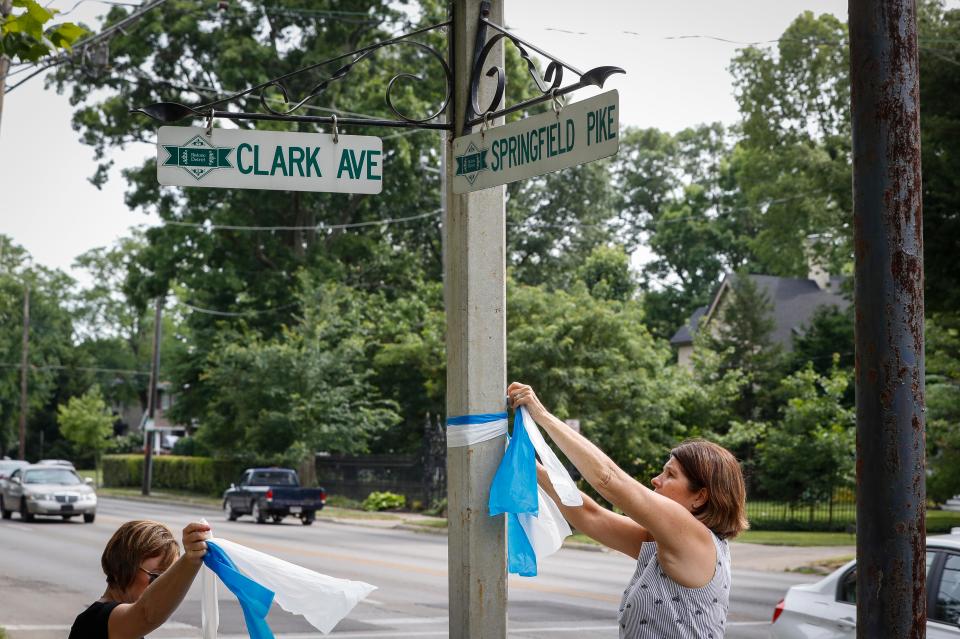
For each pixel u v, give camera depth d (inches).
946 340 1031.0
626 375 1279.5
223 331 1766.7
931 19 843.4
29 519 1259.8
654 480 145.0
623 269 2365.9
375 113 1803.6
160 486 2294.5
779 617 320.8
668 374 1355.8
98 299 3838.6
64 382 3671.3
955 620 269.4
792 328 2063.2
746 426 1380.4
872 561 138.1
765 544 1070.4
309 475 1740.9
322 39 1809.8
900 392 138.4
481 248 181.9
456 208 186.5
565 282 2380.7
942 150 802.8
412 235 2265.0
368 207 1998.0
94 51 764.0
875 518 138.1
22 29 313.4
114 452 3270.2
